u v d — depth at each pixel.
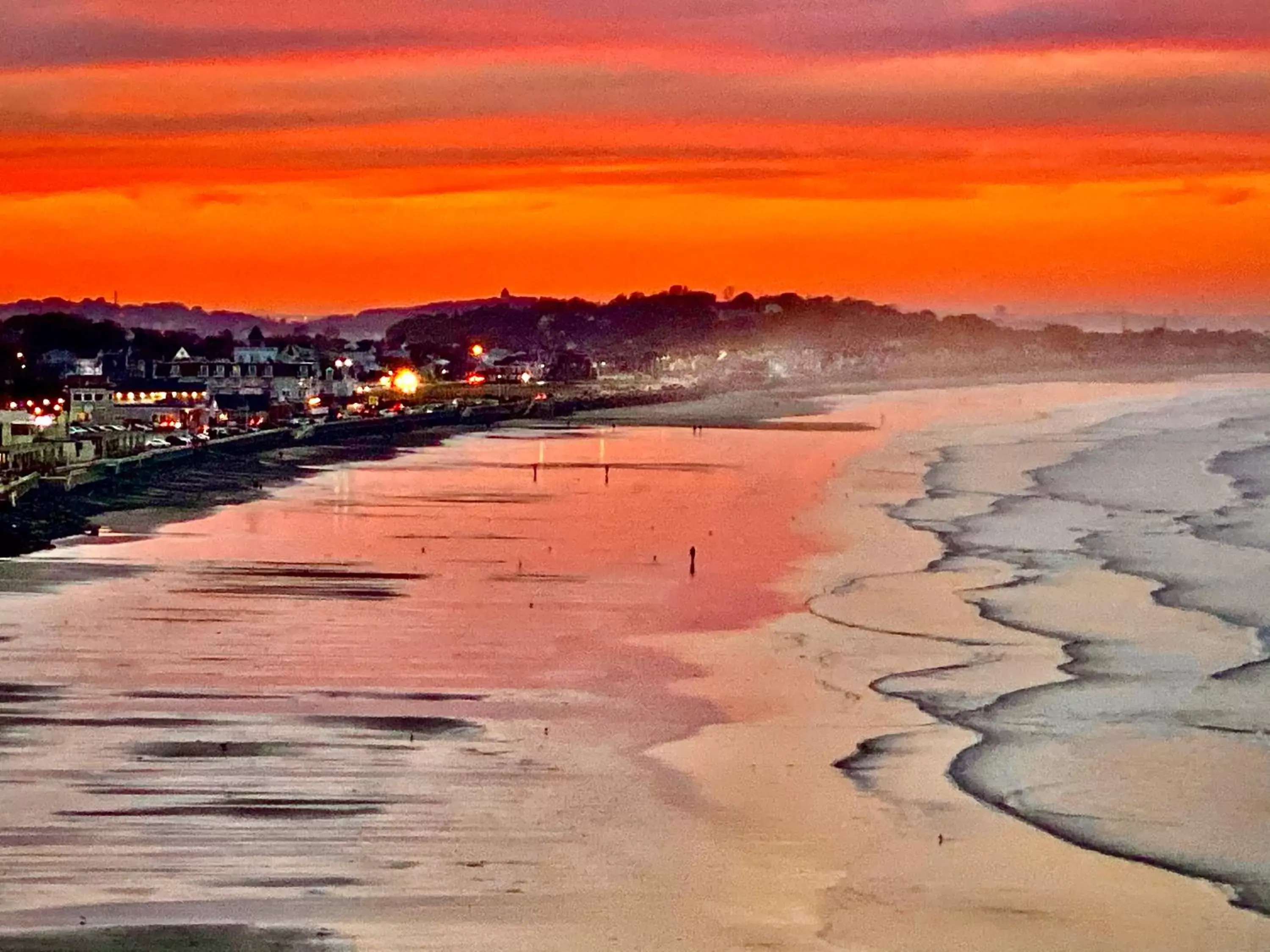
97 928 31.95
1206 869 36.28
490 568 74.44
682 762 43.47
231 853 35.94
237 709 47.62
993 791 41.31
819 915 33.59
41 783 40.16
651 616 63.22
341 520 91.75
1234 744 45.56
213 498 102.62
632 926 32.81
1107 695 51.16
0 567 71.81
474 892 34.25
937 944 32.38
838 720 48.03
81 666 52.19
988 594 68.81
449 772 42.06
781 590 69.62
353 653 55.28
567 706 49.16
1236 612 64.94
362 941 31.78
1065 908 34.16
